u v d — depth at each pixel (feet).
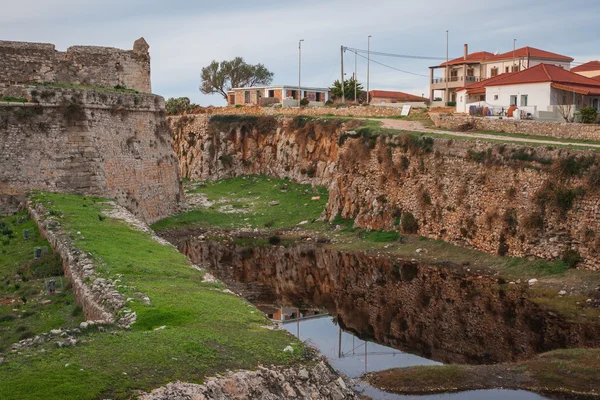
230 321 62.34
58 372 46.29
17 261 91.50
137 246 91.45
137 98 156.76
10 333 66.44
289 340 59.72
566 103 182.70
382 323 97.76
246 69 400.47
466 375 72.38
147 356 50.52
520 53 270.46
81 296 71.92
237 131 243.60
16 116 128.06
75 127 133.18
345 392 57.47
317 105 274.57
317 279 125.39
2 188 125.90
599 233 107.76
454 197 136.98
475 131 162.30
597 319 92.17
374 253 140.36
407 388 69.92
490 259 124.36
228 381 49.08
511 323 94.02
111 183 141.08
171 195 178.19
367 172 161.38
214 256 143.74
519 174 123.13
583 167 112.57
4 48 141.49
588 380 69.62
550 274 111.65
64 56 150.41
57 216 105.60
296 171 216.54
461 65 287.48
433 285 115.55
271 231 166.40
